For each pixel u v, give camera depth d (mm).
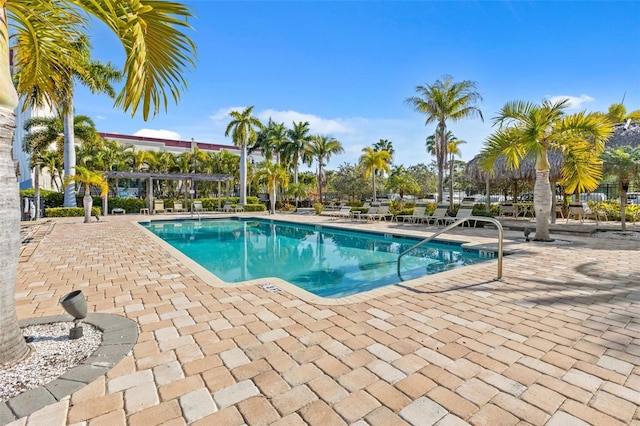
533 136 8094
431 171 34594
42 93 3904
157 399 2080
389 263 8133
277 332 3094
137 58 2248
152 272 5492
